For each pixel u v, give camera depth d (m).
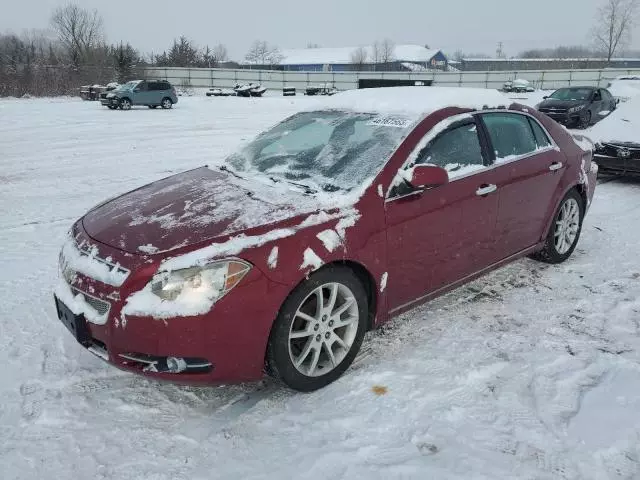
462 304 4.10
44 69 40.34
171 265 2.62
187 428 2.77
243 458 2.54
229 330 2.65
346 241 2.98
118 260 2.72
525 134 4.36
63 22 59.88
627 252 5.19
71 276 2.88
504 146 4.10
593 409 2.82
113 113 23.75
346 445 2.60
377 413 2.83
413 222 3.33
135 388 3.12
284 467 2.48
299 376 2.95
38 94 37.31
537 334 3.63
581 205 4.99
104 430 2.75
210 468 2.48
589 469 2.42
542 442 2.59
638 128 8.55
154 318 2.56
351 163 3.45
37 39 76.50
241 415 2.86
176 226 2.91
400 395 2.98
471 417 2.79
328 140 3.80
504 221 4.04
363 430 2.71
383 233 3.17
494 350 3.43
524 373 3.17
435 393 2.99
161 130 17.22
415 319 3.87
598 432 2.65
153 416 2.87
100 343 2.80
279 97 39.66
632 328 3.70
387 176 3.27
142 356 2.68
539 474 2.39
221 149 12.99
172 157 11.78
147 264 2.63
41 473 2.45
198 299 2.58
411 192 3.33
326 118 4.10
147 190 3.70
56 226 6.52
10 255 5.41
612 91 24.70
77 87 39.62
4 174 9.84
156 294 2.59
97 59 51.56
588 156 5.04
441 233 3.53
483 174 3.79
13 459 2.54
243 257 2.67
